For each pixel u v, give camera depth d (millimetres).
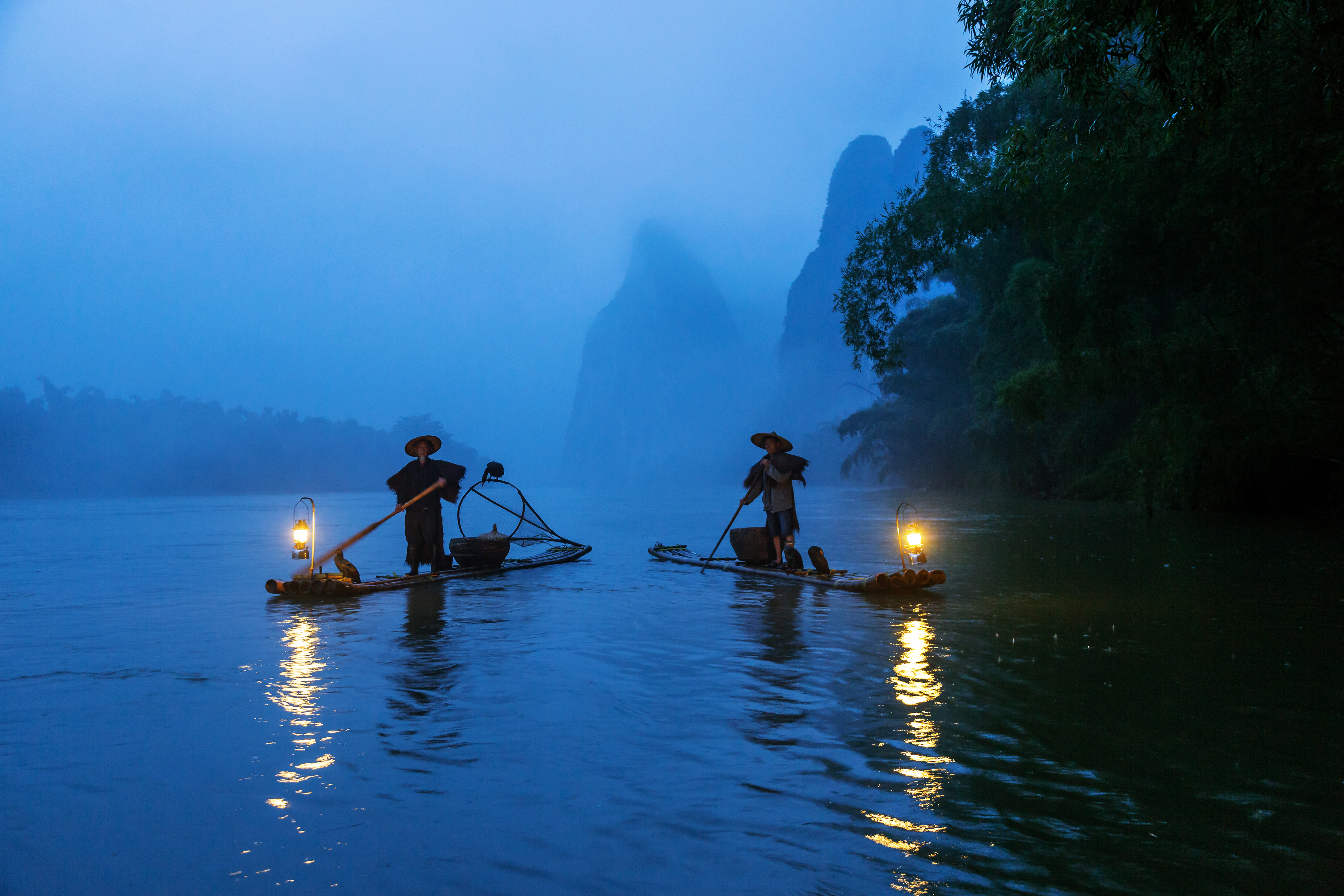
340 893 2537
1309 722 4168
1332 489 21516
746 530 11977
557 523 28266
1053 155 11555
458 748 3885
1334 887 2498
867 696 4762
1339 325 16469
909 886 2531
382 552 17094
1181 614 7559
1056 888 2512
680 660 5793
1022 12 8039
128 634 7133
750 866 2670
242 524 32594
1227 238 15102
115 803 3273
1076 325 18672
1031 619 7406
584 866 2689
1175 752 3711
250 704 4727
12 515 45062
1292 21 12141
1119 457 33656
